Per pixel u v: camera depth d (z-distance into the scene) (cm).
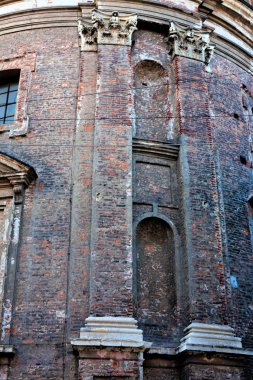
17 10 1758
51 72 1630
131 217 1366
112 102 1515
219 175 1573
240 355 1244
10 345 1242
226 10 1880
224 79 1789
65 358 1236
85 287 1308
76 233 1373
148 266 1415
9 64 1686
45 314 1294
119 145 1454
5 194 1445
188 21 1742
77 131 1515
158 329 1338
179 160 1518
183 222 1429
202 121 1584
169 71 1673
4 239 1389
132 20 1653
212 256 1384
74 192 1427
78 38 1678
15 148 1527
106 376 1159
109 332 1202
